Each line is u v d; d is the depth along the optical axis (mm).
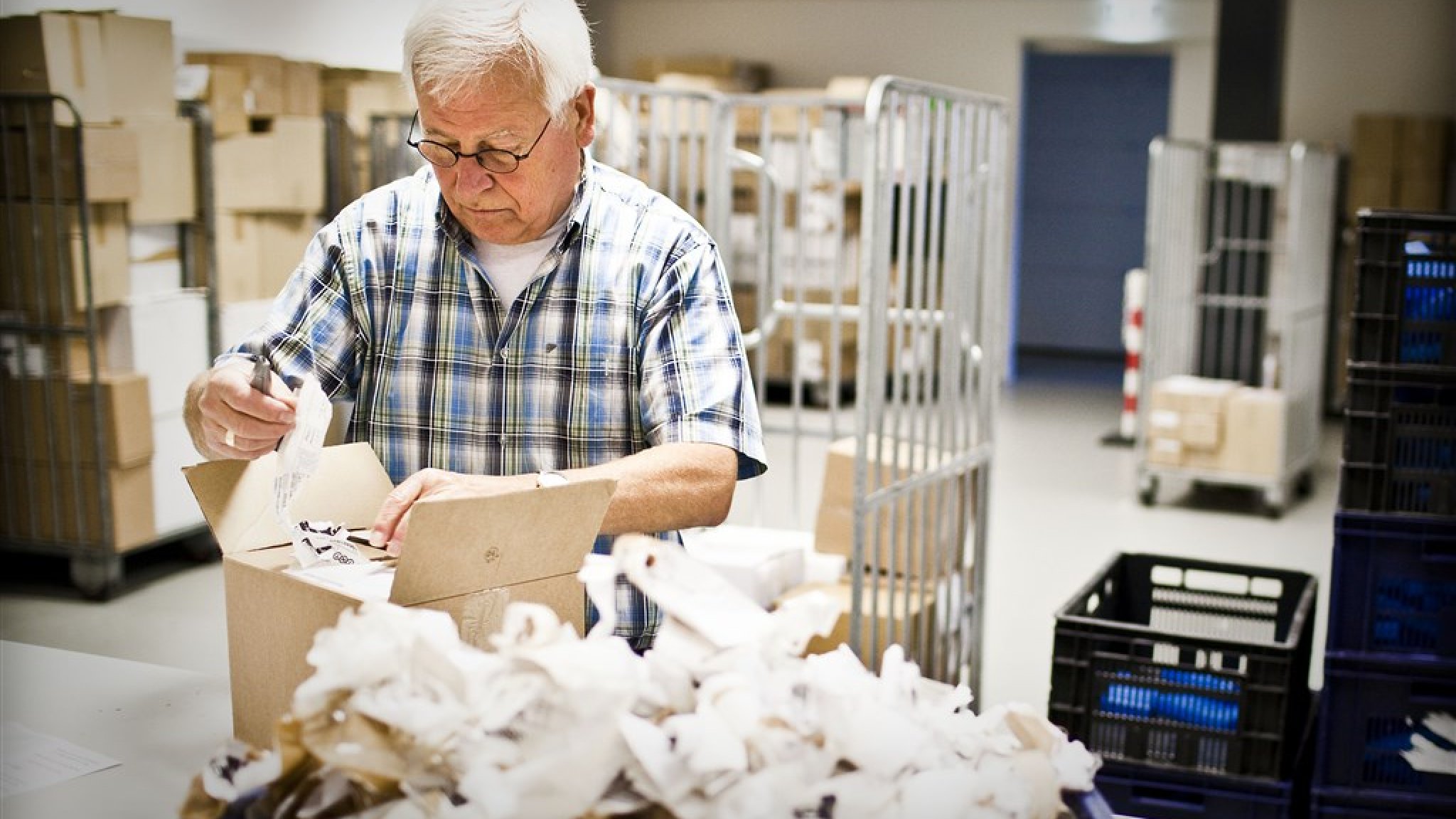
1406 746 2641
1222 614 3281
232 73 4977
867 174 2773
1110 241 11031
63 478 4496
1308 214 6680
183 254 4840
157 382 4656
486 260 1761
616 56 10461
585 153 1815
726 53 10180
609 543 1720
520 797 1010
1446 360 2562
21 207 4449
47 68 4309
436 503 1214
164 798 1342
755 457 1706
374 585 1310
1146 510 6348
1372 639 2645
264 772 1067
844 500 3555
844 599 3264
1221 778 2604
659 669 1098
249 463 1456
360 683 1064
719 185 4223
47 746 1455
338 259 1782
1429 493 2592
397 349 1779
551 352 1752
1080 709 2703
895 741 1068
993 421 3533
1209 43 9648
